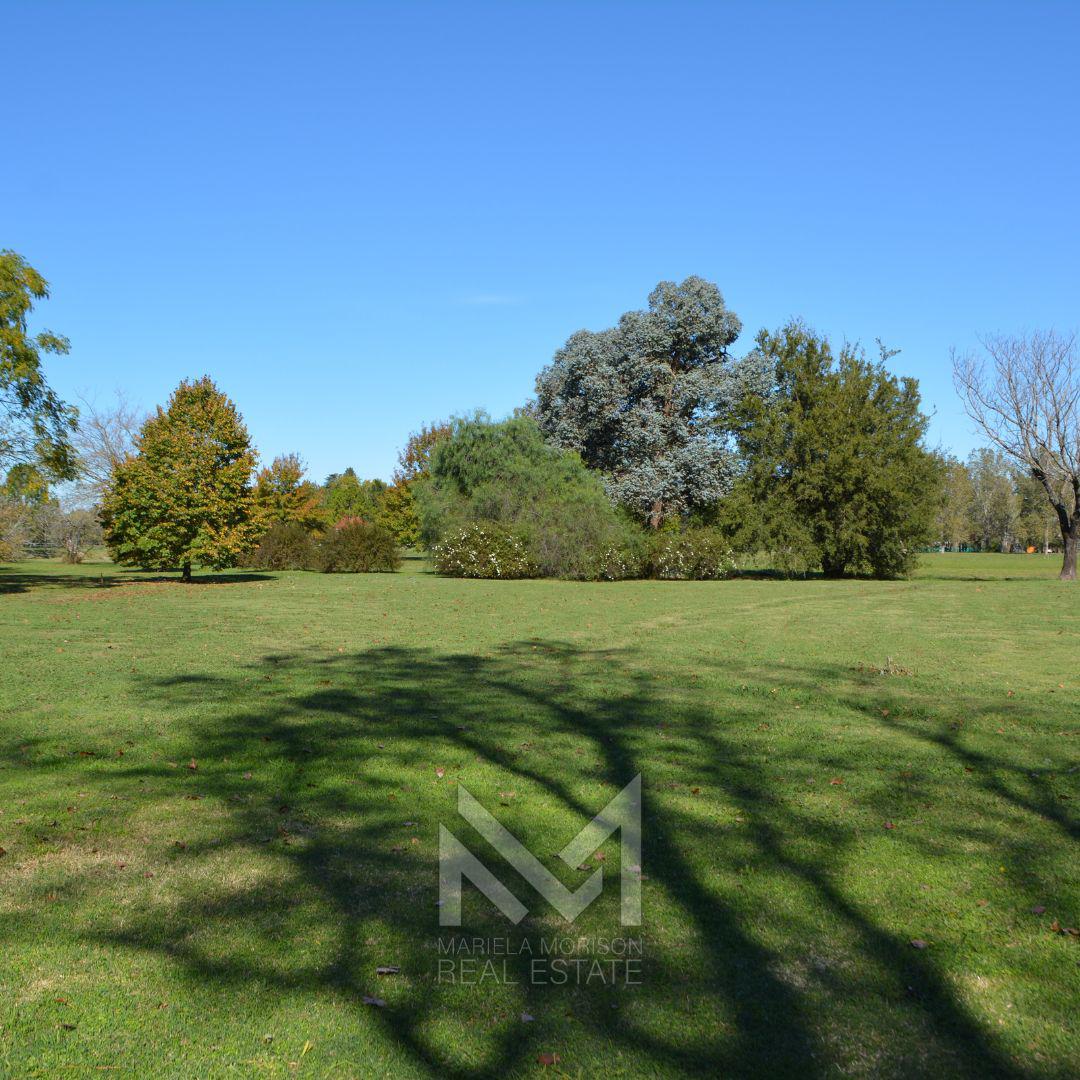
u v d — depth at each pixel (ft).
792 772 20.80
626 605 67.46
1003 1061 9.73
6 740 23.02
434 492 126.31
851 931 12.80
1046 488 110.73
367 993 10.98
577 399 139.44
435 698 29.37
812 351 126.00
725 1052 9.85
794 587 92.89
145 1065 9.45
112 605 64.75
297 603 67.51
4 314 83.82
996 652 40.83
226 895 13.75
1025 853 15.79
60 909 13.20
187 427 98.94
